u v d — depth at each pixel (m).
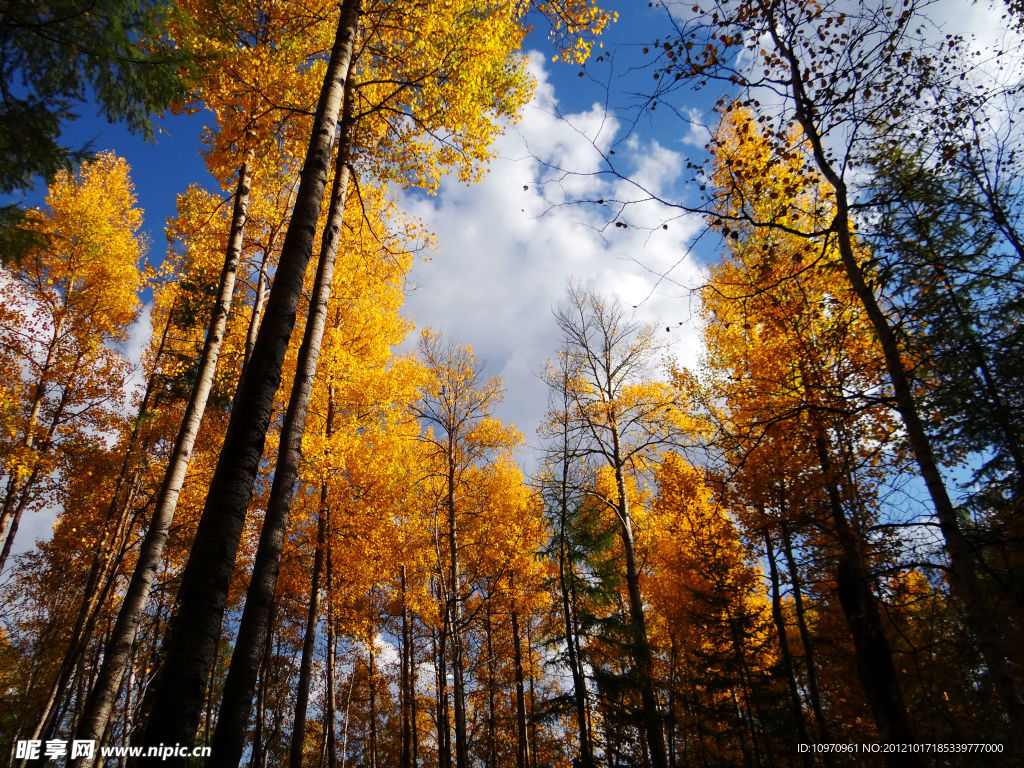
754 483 8.03
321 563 9.14
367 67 6.86
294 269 3.75
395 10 5.96
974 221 5.47
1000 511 5.49
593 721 10.53
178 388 10.88
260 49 6.18
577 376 11.44
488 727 14.91
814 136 4.77
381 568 10.17
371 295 9.90
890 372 4.29
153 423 11.04
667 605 11.23
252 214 8.25
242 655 3.34
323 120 4.51
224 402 10.21
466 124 6.62
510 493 13.74
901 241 5.09
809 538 7.80
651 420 10.73
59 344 11.05
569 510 10.77
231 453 3.12
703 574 10.10
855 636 5.11
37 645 12.21
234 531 2.95
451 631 9.60
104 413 11.50
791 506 7.59
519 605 11.47
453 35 6.23
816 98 4.63
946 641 5.11
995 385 5.03
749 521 8.43
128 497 11.30
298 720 8.04
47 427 10.91
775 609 8.77
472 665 13.82
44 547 11.76
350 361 9.35
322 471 8.84
